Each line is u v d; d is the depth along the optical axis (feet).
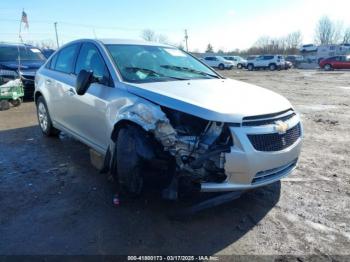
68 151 18.02
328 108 33.99
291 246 10.02
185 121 10.71
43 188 13.57
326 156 17.95
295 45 264.93
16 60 36.47
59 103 17.26
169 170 10.54
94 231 10.62
